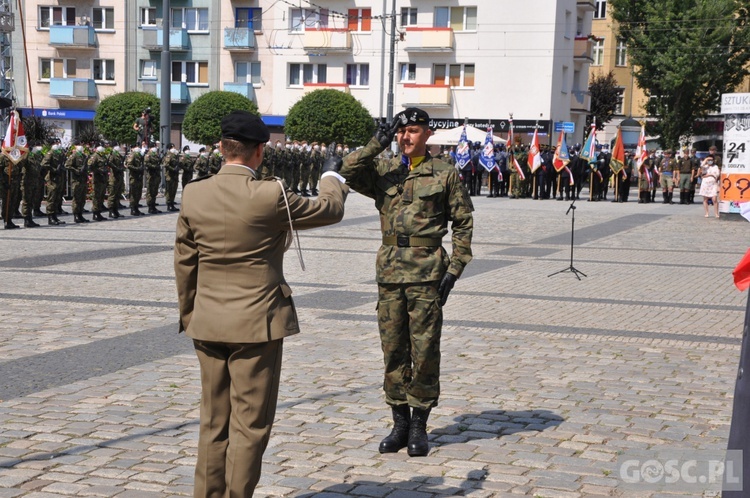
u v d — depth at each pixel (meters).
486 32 48.97
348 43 50.62
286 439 5.95
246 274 4.18
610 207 30.62
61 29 51.75
